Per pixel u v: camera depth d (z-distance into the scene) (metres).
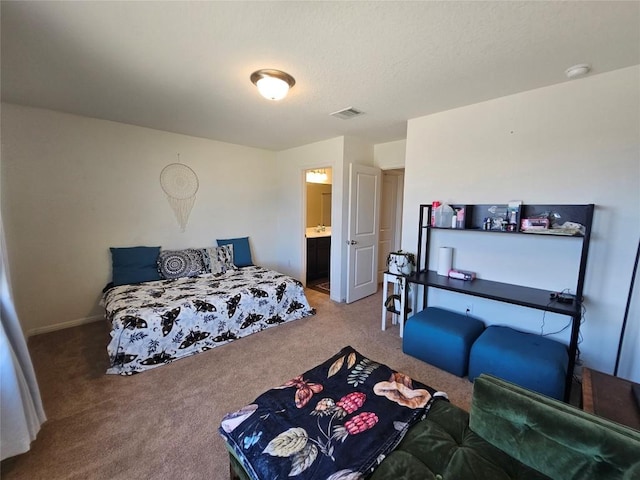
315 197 5.75
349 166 3.88
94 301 3.36
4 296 1.46
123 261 3.36
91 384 2.21
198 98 2.53
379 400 1.44
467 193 2.72
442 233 2.95
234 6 1.36
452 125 2.76
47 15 1.42
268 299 3.27
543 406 1.13
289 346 2.84
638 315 1.99
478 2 1.31
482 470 1.07
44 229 3.01
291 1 1.32
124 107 2.78
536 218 2.32
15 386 1.39
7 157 2.75
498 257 2.61
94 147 3.22
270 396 1.49
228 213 4.44
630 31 1.52
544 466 1.06
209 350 2.76
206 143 4.10
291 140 4.13
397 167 4.16
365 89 2.29
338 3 1.33
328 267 5.54
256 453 1.17
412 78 2.10
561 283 2.29
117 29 1.54
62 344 2.82
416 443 1.20
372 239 4.33
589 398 1.42
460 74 2.04
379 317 3.58
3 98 2.59
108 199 3.37
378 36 1.59
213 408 1.96
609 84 1.99
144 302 2.73
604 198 2.07
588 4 1.32
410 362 2.53
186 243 4.04
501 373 2.04
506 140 2.46
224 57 1.83
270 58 1.83
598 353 2.16
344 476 1.04
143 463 1.53
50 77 2.13
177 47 1.71
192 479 1.45
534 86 2.23
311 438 1.21
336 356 1.86
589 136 2.09
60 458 1.55
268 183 4.90
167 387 2.19
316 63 1.89
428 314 2.72
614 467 0.95
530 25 1.48
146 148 3.58
